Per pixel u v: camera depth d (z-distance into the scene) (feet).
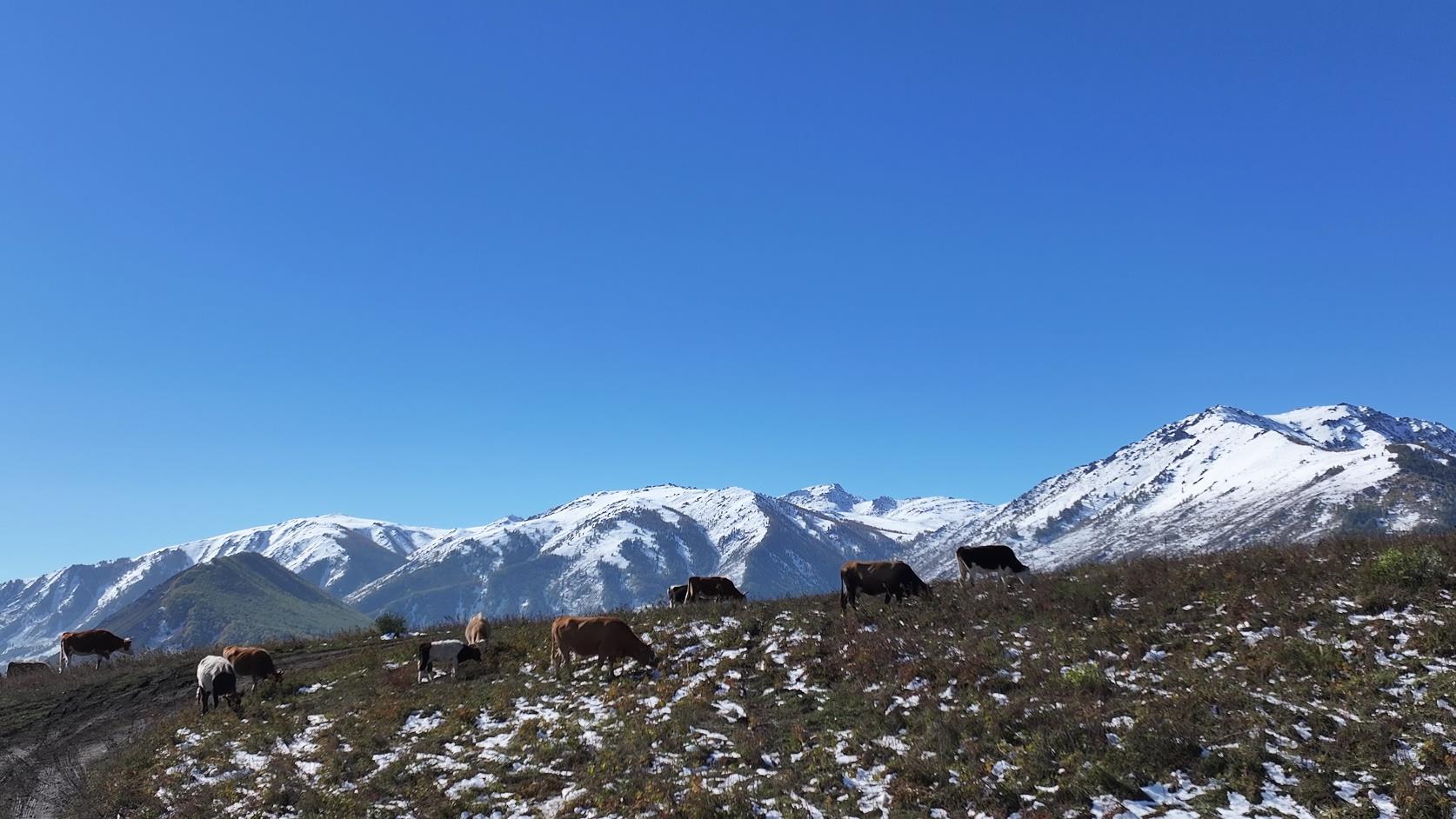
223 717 68.90
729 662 64.03
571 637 70.08
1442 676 42.37
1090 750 41.06
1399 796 33.58
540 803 44.19
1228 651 51.65
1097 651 54.80
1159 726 41.47
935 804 38.73
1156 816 35.17
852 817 38.60
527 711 61.00
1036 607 66.39
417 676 75.77
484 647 82.17
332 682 79.46
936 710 48.93
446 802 45.27
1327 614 53.72
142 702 82.33
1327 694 43.45
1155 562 75.20
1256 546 77.77
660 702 57.72
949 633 63.31
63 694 88.12
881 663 58.34
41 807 54.65
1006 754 42.22
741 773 44.47
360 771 52.01
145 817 48.37
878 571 76.48
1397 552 58.13
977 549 81.35
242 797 49.93
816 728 50.14
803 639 66.85
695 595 101.45
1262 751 38.22
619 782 44.60
